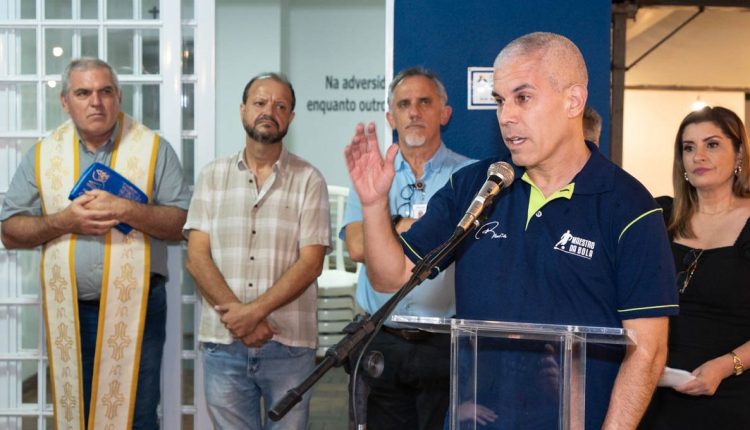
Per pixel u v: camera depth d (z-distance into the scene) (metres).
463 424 1.45
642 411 1.61
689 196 2.57
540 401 1.43
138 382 3.12
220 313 2.99
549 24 3.42
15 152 3.55
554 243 1.70
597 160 1.72
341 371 5.75
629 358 1.63
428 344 2.77
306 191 3.14
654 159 7.25
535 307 1.70
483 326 1.45
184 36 3.57
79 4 3.53
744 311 2.40
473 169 1.89
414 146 2.95
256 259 3.06
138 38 3.53
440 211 1.87
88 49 3.54
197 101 3.56
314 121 7.65
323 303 5.68
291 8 7.59
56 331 3.09
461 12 3.43
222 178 3.13
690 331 2.45
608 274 1.67
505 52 1.69
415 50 3.45
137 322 3.08
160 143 3.20
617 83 6.09
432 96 2.96
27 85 3.56
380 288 1.83
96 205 2.95
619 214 1.66
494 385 1.45
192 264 3.07
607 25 3.40
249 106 3.09
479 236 1.78
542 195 1.74
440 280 2.76
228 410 3.06
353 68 7.63
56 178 3.11
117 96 3.11
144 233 3.09
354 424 1.56
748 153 2.49
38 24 3.51
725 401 2.37
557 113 1.65
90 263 3.05
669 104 7.20
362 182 1.73
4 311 3.55
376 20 7.61
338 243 6.03
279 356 3.04
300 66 7.63
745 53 6.86
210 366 3.10
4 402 3.57
